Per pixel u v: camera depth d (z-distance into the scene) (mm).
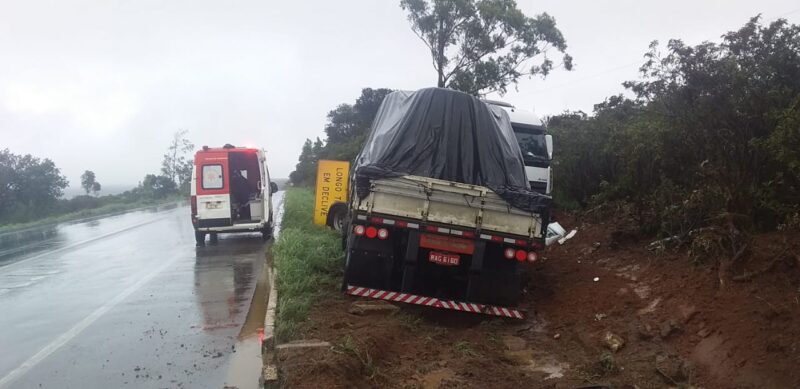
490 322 6922
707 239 6105
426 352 5859
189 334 6695
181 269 11242
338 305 7289
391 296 6906
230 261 12047
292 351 5453
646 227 8383
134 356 5953
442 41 24672
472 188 6844
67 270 11711
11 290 9695
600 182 11055
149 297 8734
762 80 6895
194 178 14477
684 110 7613
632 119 10883
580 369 5277
